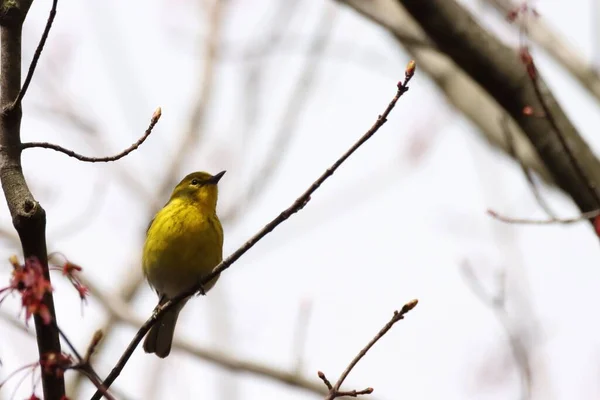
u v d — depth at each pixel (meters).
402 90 7.81
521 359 11.64
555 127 9.80
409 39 12.02
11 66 7.16
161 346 13.12
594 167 10.91
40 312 6.11
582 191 10.90
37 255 6.71
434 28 10.77
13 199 6.79
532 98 10.85
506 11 13.44
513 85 10.83
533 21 13.71
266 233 8.44
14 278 6.21
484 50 10.74
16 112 7.05
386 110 7.86
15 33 7.17
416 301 7.58
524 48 9.62
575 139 10.91
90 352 6.36
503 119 11.01
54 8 6.74
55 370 6.30
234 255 8.74
